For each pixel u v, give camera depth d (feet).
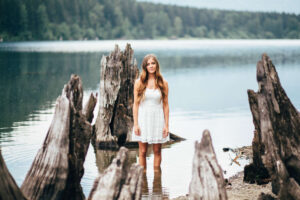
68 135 13.29
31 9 391.45
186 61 121.90
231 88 57.16
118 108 26.50
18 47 228.02
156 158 20.94
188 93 51.31
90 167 20.85
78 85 14.83
